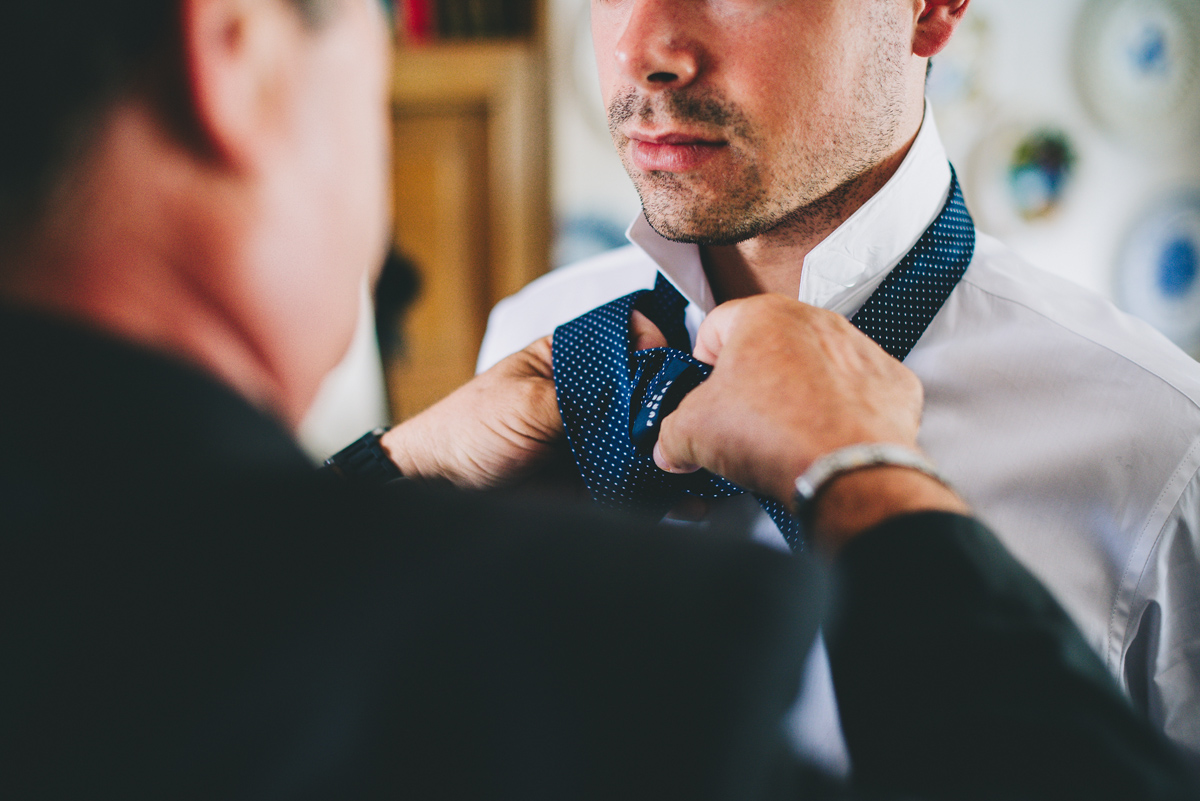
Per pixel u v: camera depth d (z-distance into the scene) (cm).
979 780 21
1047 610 24
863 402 36
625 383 51
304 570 20
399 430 61
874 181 56
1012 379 58
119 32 19
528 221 193
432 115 189
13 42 18
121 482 19
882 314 57
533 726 20
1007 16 195
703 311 63
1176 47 200
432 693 20
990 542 26
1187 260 211
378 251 26
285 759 18
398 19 185
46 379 19
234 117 21
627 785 19
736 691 20
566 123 191
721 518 58
